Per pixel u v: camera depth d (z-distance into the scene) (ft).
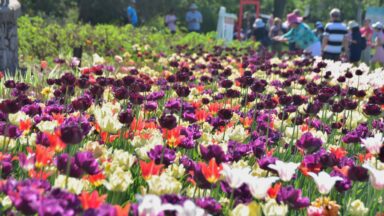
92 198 4.44
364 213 5.85
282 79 18.95
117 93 9.35
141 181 6.58
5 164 5.76
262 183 4.93
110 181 5.23
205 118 9.50
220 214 5.52
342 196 7.00
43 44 27.14
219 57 25.55
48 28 30.07
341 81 15.46
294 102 10.00
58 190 4.32
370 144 6.96
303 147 6.59
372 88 17.19
